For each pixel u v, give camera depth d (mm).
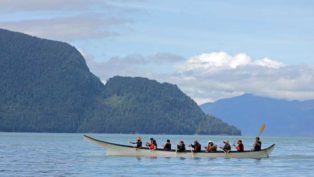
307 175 76062
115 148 100312
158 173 75125
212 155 98438
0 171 76188
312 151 155625
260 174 76625
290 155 124500
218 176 73438
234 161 96562
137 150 99438
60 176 71062
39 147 155375
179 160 95188
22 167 82812
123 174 73562
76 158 101875
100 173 74500
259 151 101750
